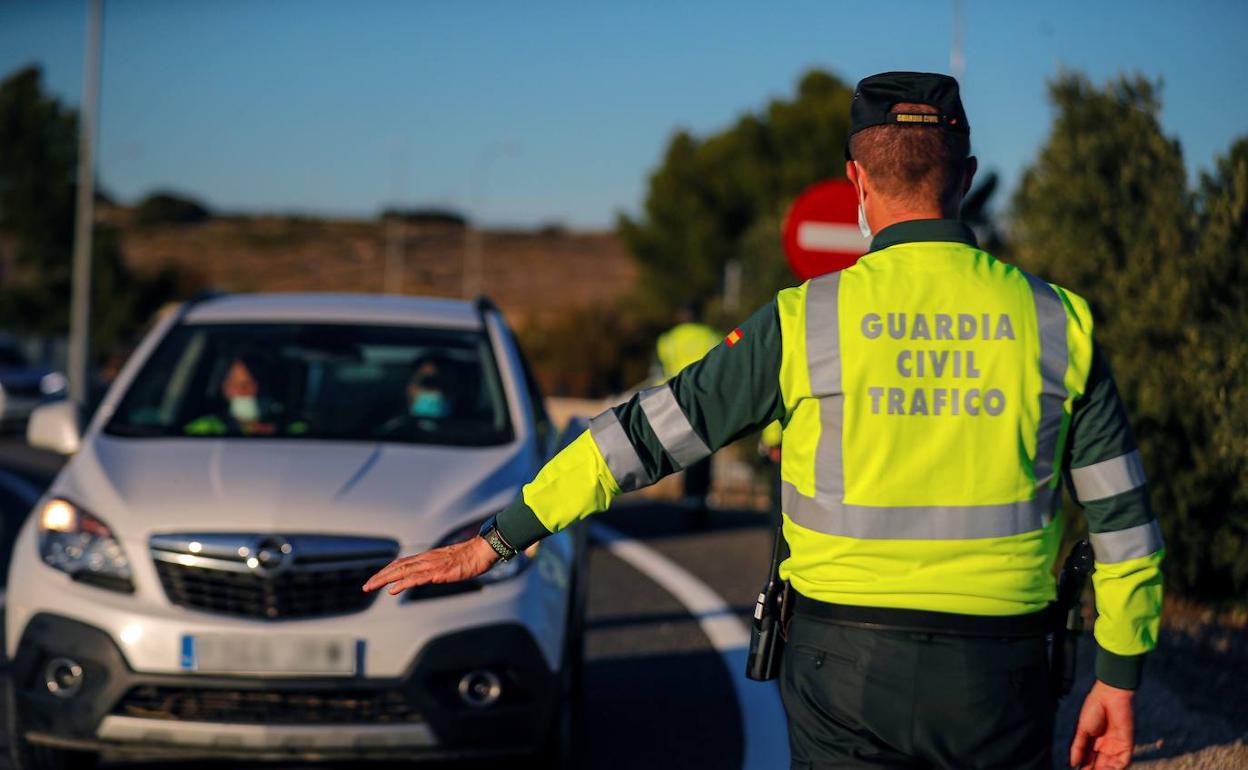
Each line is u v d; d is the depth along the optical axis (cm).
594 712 633
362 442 561
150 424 585
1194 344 632
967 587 253
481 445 568
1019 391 256
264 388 598
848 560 256
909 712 252
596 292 9550
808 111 4453
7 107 4812
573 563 548
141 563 484
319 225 12606
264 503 492
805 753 263
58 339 4347
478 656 477
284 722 468
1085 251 716
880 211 275
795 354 261
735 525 1305
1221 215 644
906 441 255
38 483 1549
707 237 4572
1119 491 257
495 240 12688
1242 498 618
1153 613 257
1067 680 266
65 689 481
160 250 10456
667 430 264
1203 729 479
